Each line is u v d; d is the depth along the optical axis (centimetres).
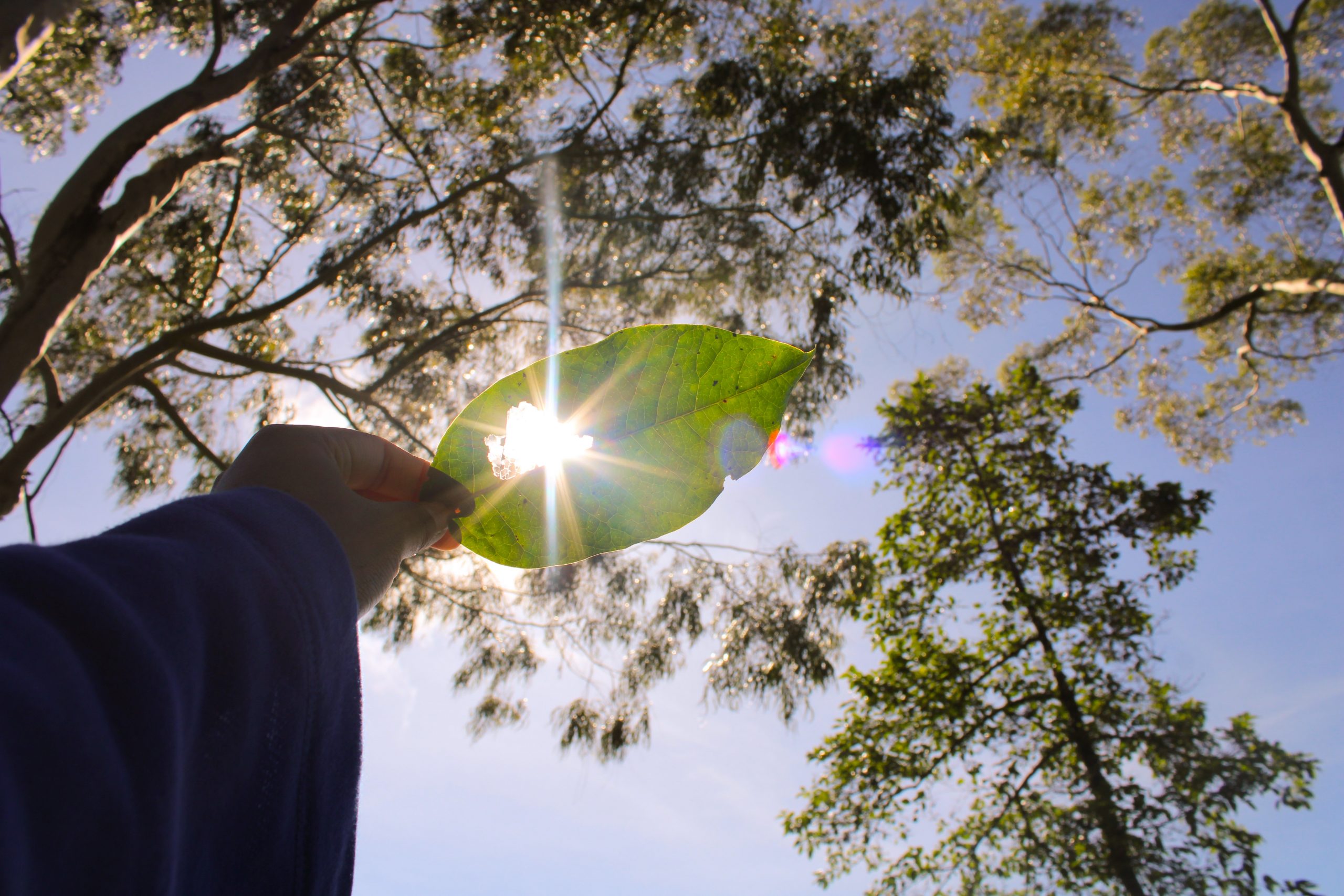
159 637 27
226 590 33
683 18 721
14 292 581
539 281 750
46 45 671
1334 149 1125
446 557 749
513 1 680
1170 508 936
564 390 61
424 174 698
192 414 750
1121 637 928
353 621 43
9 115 741
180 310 692
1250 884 792
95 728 22
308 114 703
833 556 793
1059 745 905
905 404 1058
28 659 21
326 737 40
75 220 428
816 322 730
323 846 39
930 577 988
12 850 18
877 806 947
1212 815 843
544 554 61
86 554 27
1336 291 1101
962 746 923
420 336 713
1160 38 1309
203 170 680
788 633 753
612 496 61
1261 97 1209
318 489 57
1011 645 969
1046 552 982
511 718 801
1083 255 1391
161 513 35
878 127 723
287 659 36
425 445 665
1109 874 830
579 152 707
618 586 793
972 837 934
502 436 62
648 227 720
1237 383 1408
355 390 634
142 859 23
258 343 741
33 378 674
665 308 773
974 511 1012
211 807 31
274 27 543
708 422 60
